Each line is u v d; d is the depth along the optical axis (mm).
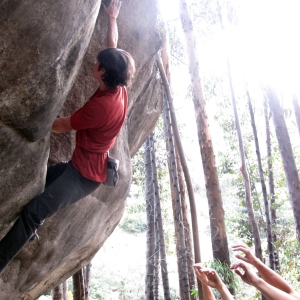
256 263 2299
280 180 11094
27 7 1553
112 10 2873
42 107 1831
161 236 6551
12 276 2920
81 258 4375
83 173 2229
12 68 1624
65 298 7602
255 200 10867
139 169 10062
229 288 6141
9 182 1975
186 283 5988
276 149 11062
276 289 1980
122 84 2203
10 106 1712
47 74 1750
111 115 2172
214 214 6609
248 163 10602
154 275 7656
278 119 6965
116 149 3627
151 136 6980
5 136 1794
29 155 1996
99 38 3137
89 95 3172
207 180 6750
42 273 3273
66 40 1755
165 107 6262
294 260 9438
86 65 3082
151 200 7629
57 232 3096
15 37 1576
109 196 3664
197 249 4145
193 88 6965
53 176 2529
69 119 2154
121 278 14914
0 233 2186
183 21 7000
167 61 7125
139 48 3746
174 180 6203
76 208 3164
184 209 8180
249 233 10234
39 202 2115
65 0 1653
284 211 12062
